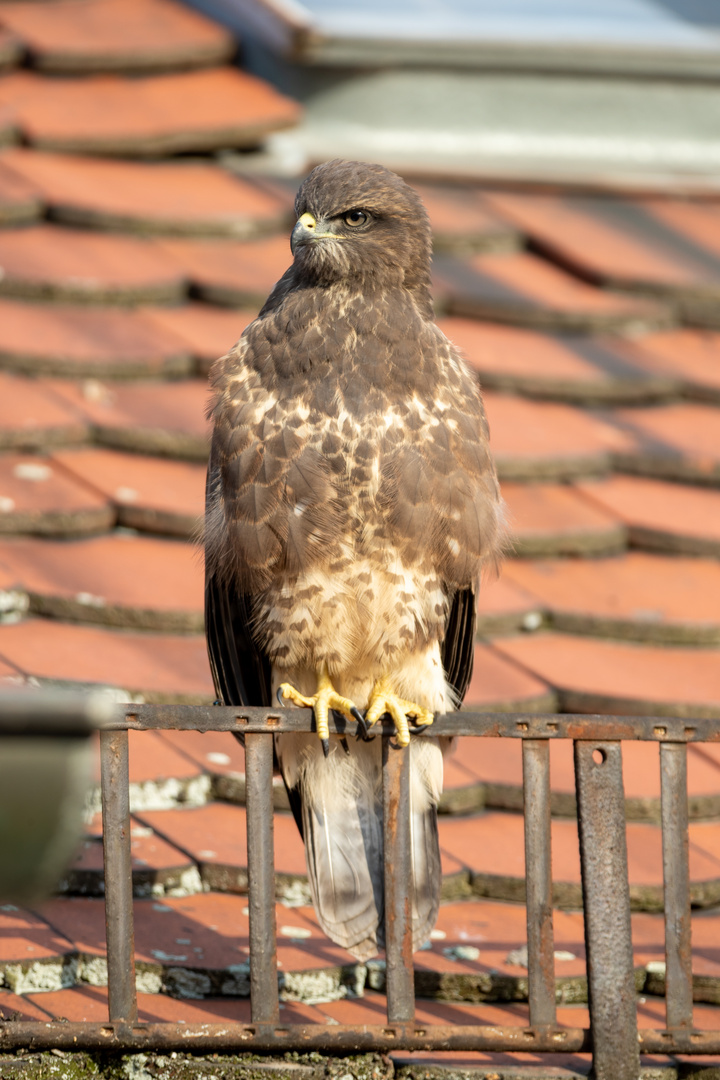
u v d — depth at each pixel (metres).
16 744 3.15
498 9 17.16
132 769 8.17
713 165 16.73
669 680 9.96
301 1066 6.20
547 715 6.32
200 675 9.14
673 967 6.39
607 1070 6.20
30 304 12.49
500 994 7.05
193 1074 6.16
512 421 12.25
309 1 16.67
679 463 12.05
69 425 11.10
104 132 14.62
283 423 7.12
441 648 7.72
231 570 7.36
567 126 16.42
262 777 6.13
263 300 13.04
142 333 12.37
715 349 13.80
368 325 7.26
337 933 6.83
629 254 14.57
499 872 7.88
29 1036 6.00
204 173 15.06
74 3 16.42
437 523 7.20
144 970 6.82
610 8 17.88
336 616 7.21
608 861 6.28
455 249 14.39
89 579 9.88
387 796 6.36
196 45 15.89
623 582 11.00
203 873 7.59
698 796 8.65
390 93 16.00
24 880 3.17
